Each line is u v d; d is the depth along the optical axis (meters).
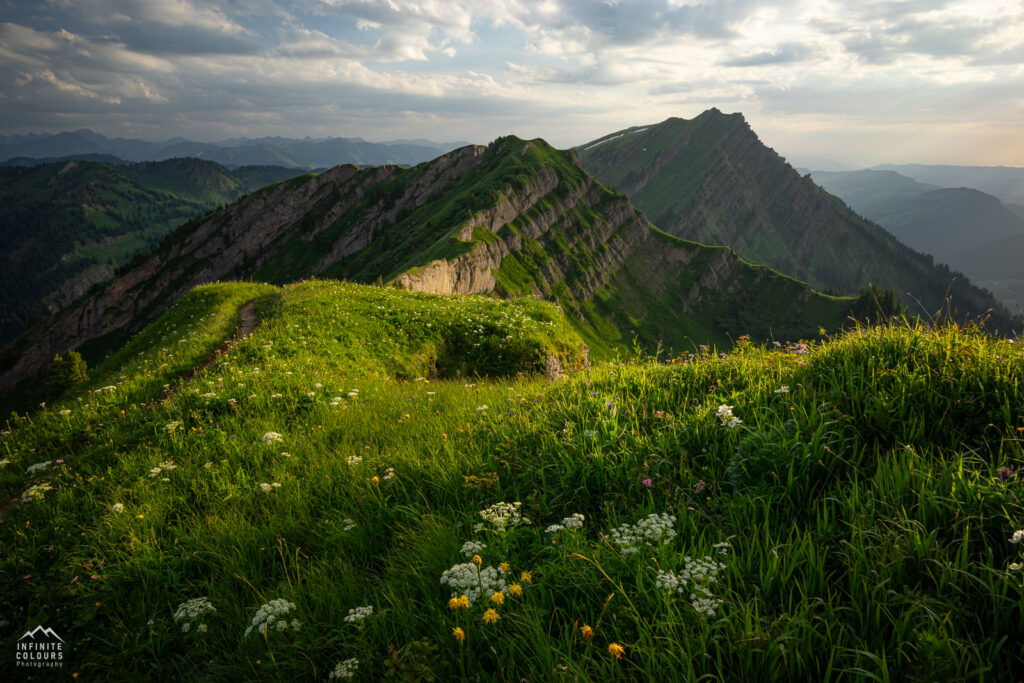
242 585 5.11
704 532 4.13
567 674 3.10
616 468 5.21
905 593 3.20
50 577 5.72
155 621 4.74
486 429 7.10
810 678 2.90
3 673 4.43
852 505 3.90
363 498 6.10
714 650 3.16
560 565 4.07
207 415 9.98
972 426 4.60
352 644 3.75
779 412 5.42
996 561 3.38
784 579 3.45
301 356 15.41
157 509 6.84
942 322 6.00
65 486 7.91
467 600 3.68
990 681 2.73
